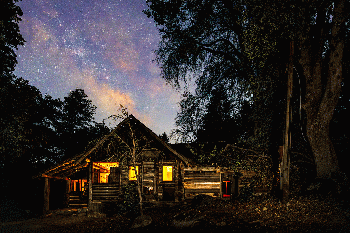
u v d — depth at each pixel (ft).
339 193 43.83
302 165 56.24
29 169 95.09
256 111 55.77
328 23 49.39
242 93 60.13
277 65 51.19
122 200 60.54
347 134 57.52
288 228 32.53
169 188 67.77
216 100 64.95
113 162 62.80
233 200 56.13
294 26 45.29
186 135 63.93
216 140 73.20
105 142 61.67
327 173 47.52
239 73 61.98
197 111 64.49
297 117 55.06
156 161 62.39
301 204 41.42
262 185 59.62
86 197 68.85
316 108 48.85
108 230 41.24
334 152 48.57
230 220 37.19
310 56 49.39
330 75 48.37
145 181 61.72
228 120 65.77
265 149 55.98
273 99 54.75
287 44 47.01
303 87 50.03
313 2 44.27
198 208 48.06
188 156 68.03
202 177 63.10
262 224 34.53
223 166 62.18
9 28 71.67
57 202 88.63
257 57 52.44
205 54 65.67
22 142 85.40
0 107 67.56
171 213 47.85
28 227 46.34
